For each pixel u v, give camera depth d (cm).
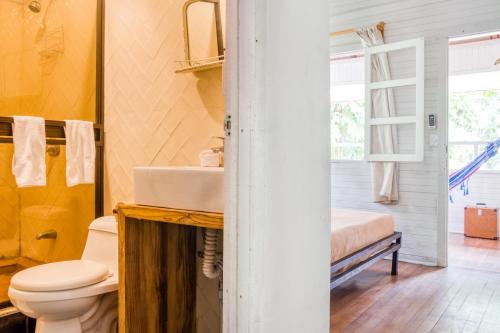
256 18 105
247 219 106
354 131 663
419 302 296
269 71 108
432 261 405
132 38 241
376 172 433
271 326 110
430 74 400
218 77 196
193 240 199
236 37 108
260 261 106
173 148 218
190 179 146
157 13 226
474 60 570
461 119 639
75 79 282
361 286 336
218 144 197
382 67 425
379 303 294
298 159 122
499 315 269
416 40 396
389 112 423
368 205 455
